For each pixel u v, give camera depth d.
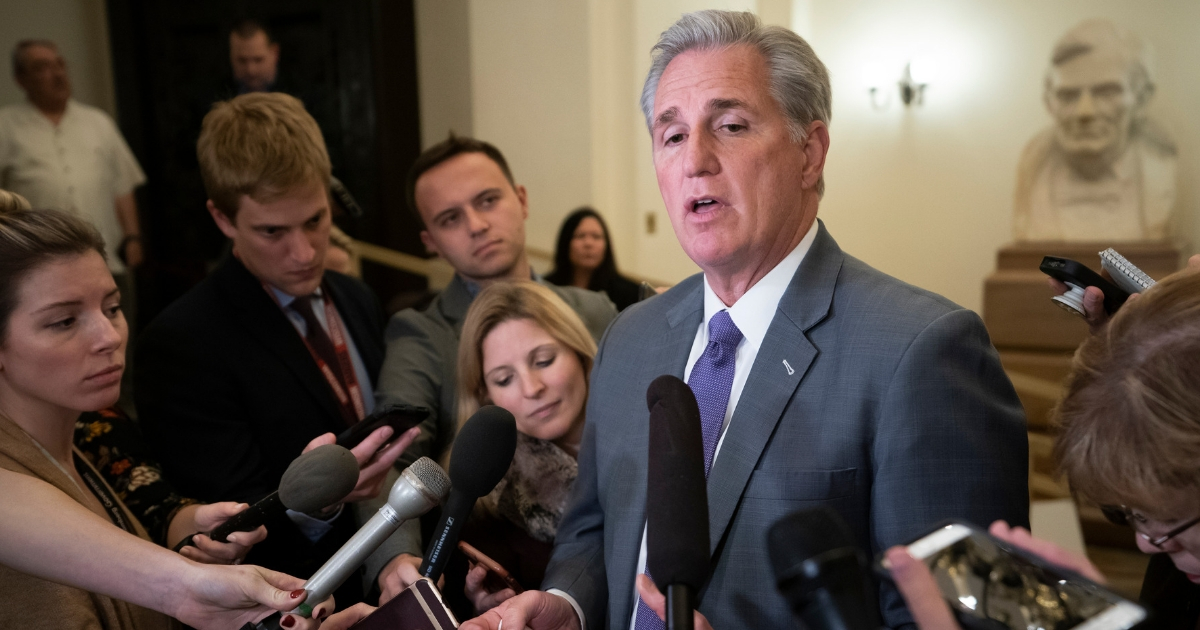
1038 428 4.35
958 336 1.07
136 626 1.28
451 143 2.17
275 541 1.67
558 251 4.48
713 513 1.13
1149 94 4.91
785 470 1.11
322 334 2.02
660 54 1.25
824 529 0.74
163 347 1.82
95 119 5.02
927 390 1.05
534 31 5.66
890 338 1.09
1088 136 4.91
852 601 0.63
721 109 1.16
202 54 6.00
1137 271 1.17
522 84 5.73
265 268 1.87
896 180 6.05
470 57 5.81
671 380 1.01
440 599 1.05
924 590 0.70
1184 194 5.33
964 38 5.78
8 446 1.18
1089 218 5.01
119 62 6.11
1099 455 0.85
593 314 2.19
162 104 6.14
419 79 5.93
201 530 1.42
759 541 1.11
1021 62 5.69
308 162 1.84
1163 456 0.80
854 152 6.12
